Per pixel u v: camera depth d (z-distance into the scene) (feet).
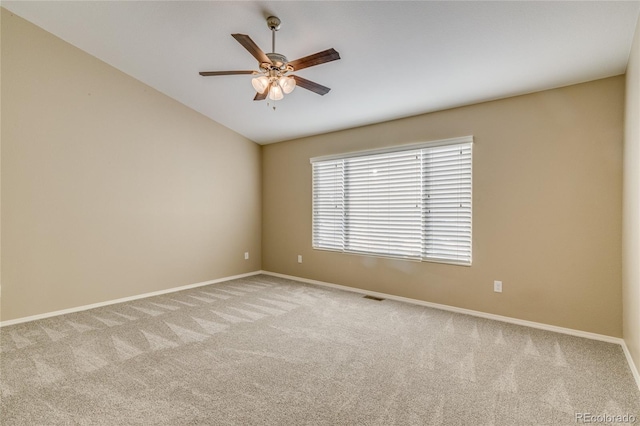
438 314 11.27
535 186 10.01
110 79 12.35
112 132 12.46
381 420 5.64
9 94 10.11
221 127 16.35
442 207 11.93
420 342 8.93
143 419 5.62
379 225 13.67
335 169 15.29
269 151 18.17
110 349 8.38
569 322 9.51
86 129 11.76
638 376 6.72
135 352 8.22
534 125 10.02
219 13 8.72
